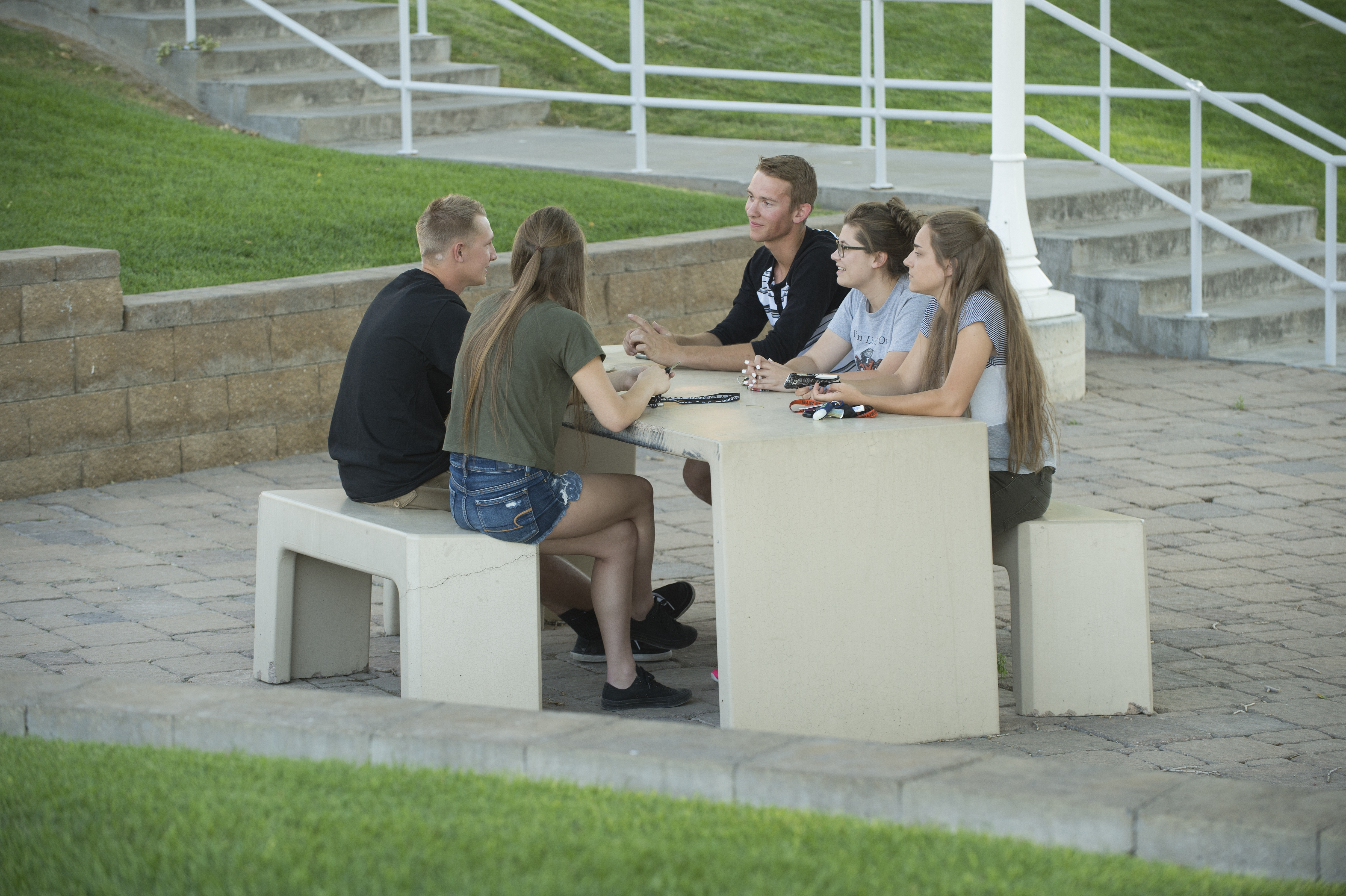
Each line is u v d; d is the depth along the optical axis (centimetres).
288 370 2208
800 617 1170
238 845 803
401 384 1305
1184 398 2473
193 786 896
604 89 4216
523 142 3669
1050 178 3256
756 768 895
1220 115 4275
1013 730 1252
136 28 3575
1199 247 2742
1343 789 1103
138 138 3006
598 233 2688
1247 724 1251
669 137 3872
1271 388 2525
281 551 1337
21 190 2570
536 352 1195
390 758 956
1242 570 1672
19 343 1969
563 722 981
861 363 1435
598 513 1253
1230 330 2753
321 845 802
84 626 1492
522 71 4219
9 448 1978
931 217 1276
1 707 1031
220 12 3788
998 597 1641
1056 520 1282
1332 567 1675
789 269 1526
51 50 3591
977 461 1212
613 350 1582
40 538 1808
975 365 1241
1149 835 831
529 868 770
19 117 2978
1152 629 1496
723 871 766
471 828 821
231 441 2166
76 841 820
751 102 4209
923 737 1216
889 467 1184
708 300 2609
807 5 4962
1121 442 2219
